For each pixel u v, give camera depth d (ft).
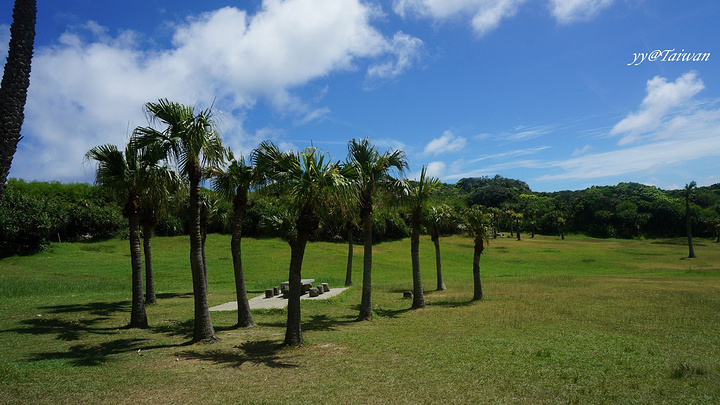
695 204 337.72
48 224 143.43
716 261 177.27
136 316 49.57
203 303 40.88
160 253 155.63
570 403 23.80
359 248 190.39
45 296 79.46
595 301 66.23
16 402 24.23
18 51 25.50
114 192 50.85
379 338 41.78
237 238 50.24
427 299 76.23
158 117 40.63
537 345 37.78
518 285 94.94
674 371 29.48
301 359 33.81
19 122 25.35
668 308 58.23
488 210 86.84
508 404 23.68
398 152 58.13
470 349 36.55
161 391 26.23
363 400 24.49
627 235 325.83
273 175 41.16
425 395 25.25
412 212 64.80
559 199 378.12
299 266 39.52
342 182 37.60
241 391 26.17
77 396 25.29
